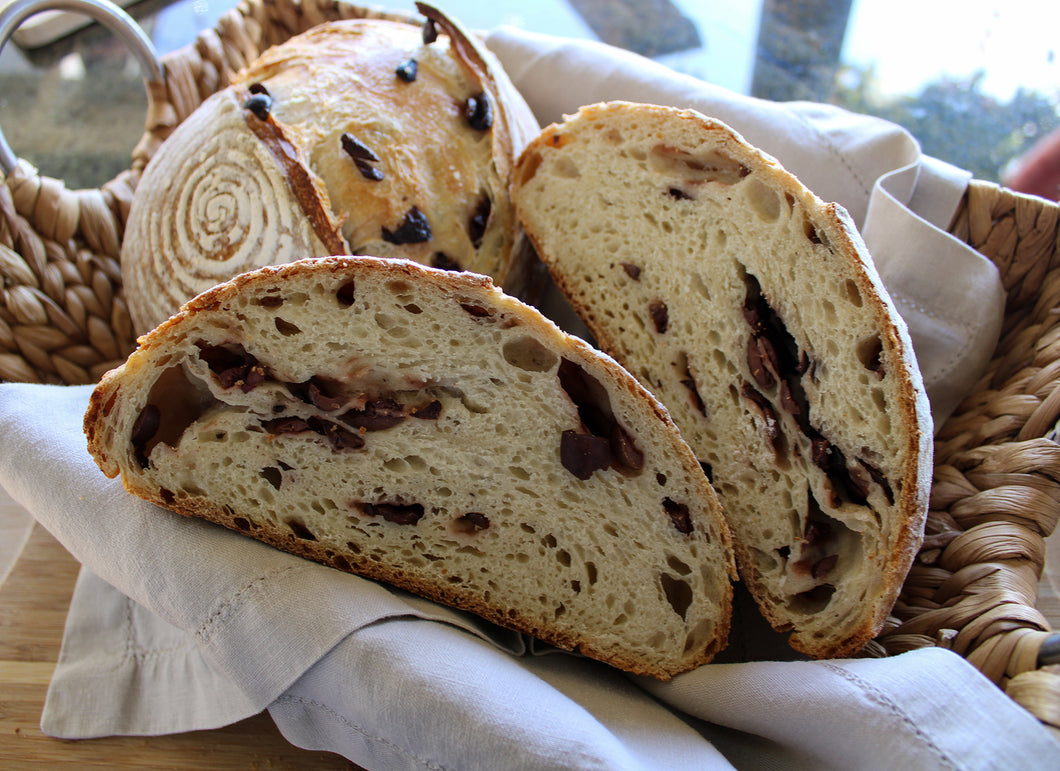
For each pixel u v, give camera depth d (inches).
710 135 15.0
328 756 15.3
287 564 13.9
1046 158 23.8
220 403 14.2
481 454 14.0
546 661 14.7
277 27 23.0
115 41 28.9
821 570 14.5
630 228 16.2
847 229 14.0
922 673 12.6
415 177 16.9
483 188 17.4
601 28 28.2
